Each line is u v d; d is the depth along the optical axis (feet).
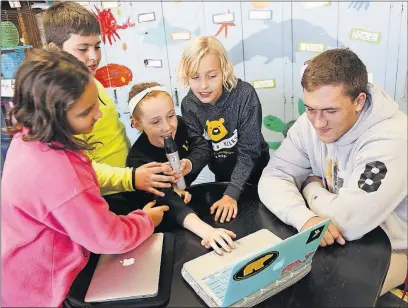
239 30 6.46
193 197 4.14
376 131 3.35
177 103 7.04
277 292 2.62
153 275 2.80
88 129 2.74
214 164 5.22
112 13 6.78
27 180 2.49
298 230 3.31
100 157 4.60
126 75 7.14
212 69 4.25
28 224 2.59
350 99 3.17
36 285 2.66
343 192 3.34
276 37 6.35
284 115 6.81
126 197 4.39
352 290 2.61
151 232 3.25
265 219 3.61
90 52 4.30
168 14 6.61
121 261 3.00
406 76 5.90
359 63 3.20
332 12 5.94
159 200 3.82
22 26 6.08
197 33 6.62
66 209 2.51
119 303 2.58
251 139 4.68
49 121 2.49
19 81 2.50
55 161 2.52
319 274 2.79
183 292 2.65
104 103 4.66
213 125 4.77
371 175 3.22
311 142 3.99
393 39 5.78
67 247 2.76
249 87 4.61
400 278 3.63
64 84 2.43
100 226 2.66
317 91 3.13
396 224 3.55
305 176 4.24
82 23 4.13
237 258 2.93
